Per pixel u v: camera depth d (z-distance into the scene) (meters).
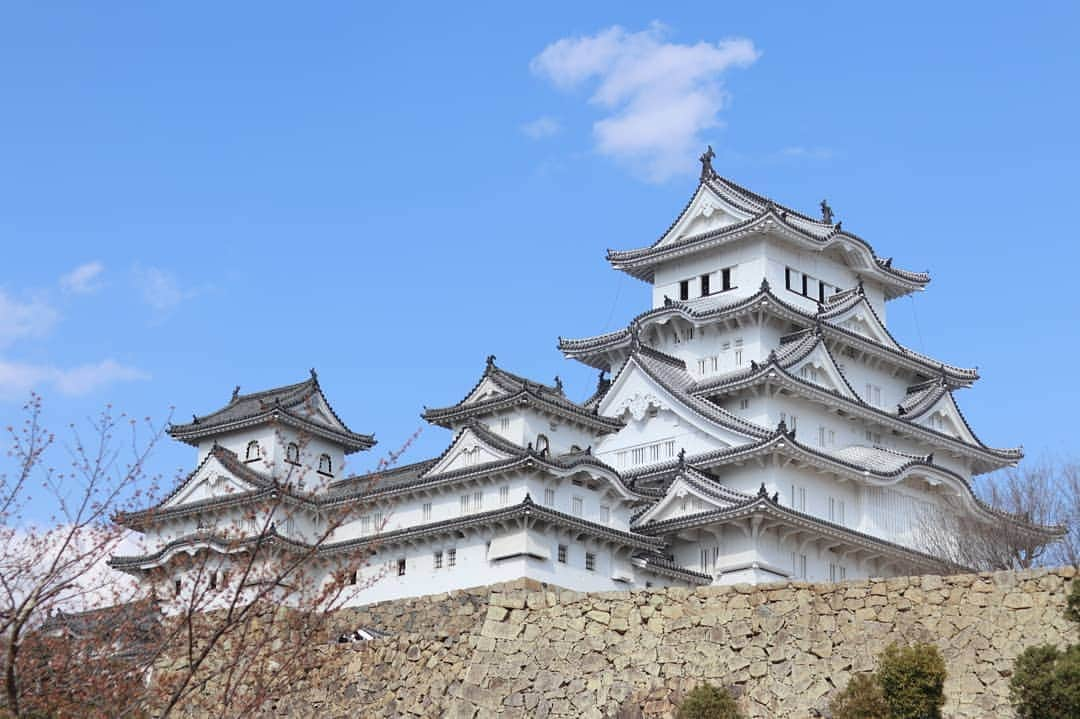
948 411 118.62
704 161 121.81
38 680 41.91
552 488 91.94
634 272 124.00
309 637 46.12
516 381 98.75
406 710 57.50
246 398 107.50
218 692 54.25
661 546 96.12
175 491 101.31
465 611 61.22
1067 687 45.94
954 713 49.84
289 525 95.94
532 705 55.72
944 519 103.75
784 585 54.28
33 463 40.50
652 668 54.69
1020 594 51.06
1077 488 124.31
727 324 113.69
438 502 94.12
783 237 116.94
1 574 40.22
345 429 105.88
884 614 52.50
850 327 117.31
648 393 109.06
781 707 52.28
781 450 101.50
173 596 48.41
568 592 57.53
